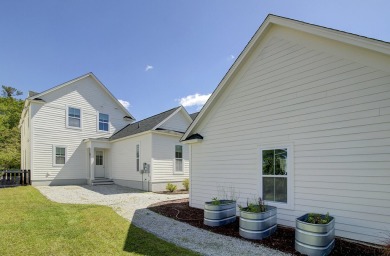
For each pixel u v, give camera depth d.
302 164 5.62
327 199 5.11
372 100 4.64
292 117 5.95
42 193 11.82
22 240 4.73
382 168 4.42
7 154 23.52
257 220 5.07
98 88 18.52
